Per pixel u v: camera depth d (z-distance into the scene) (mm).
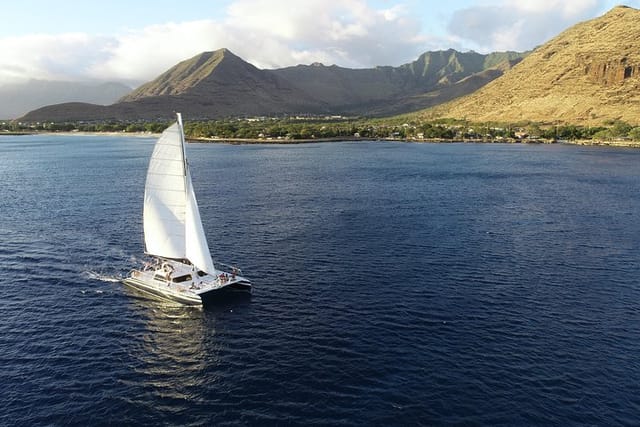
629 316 50969
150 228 57094
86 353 43156
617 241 79062
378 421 34219
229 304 53281
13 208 101812
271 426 33750
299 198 114938
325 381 38781
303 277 61562
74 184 136125
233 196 117125
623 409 35688
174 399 36781
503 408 35656
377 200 113375
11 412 35156
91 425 34000
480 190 129125
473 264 67125
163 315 50594
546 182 144125
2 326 48000
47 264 66062
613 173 165250
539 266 66500
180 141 53781
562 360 42094
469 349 43750
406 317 50156
